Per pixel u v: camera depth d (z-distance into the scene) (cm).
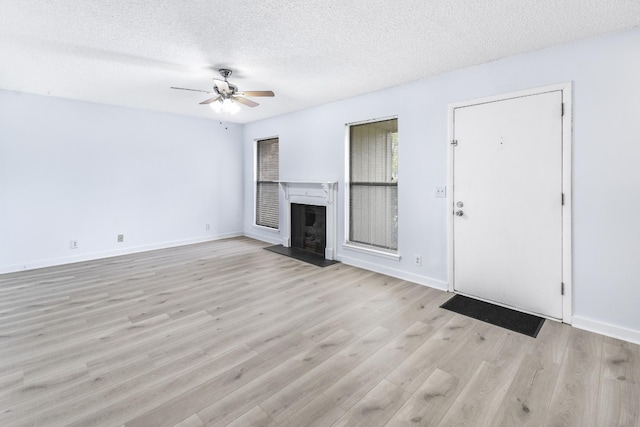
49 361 212
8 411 166
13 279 383
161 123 541
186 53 289
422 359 216
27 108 421
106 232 493
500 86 298
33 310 294
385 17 226
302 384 190
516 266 296
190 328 260
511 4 208
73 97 444
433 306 305
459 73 325
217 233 627
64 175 453
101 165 484
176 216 569
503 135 298
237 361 214
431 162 352
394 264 396
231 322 271
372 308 301
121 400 175
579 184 259
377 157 415
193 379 194
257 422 160
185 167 575
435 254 355
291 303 313
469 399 177
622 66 237
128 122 506
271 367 207
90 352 223
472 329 259
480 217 317
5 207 411
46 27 241
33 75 350
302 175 517
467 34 250
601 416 164
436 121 345
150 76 353
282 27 241
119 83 378
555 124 268
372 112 407
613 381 191
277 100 451
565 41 258
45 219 440
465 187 326
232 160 641
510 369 204
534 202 282
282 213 570
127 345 233
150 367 206
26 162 423
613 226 246
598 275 253
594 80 249
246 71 335
